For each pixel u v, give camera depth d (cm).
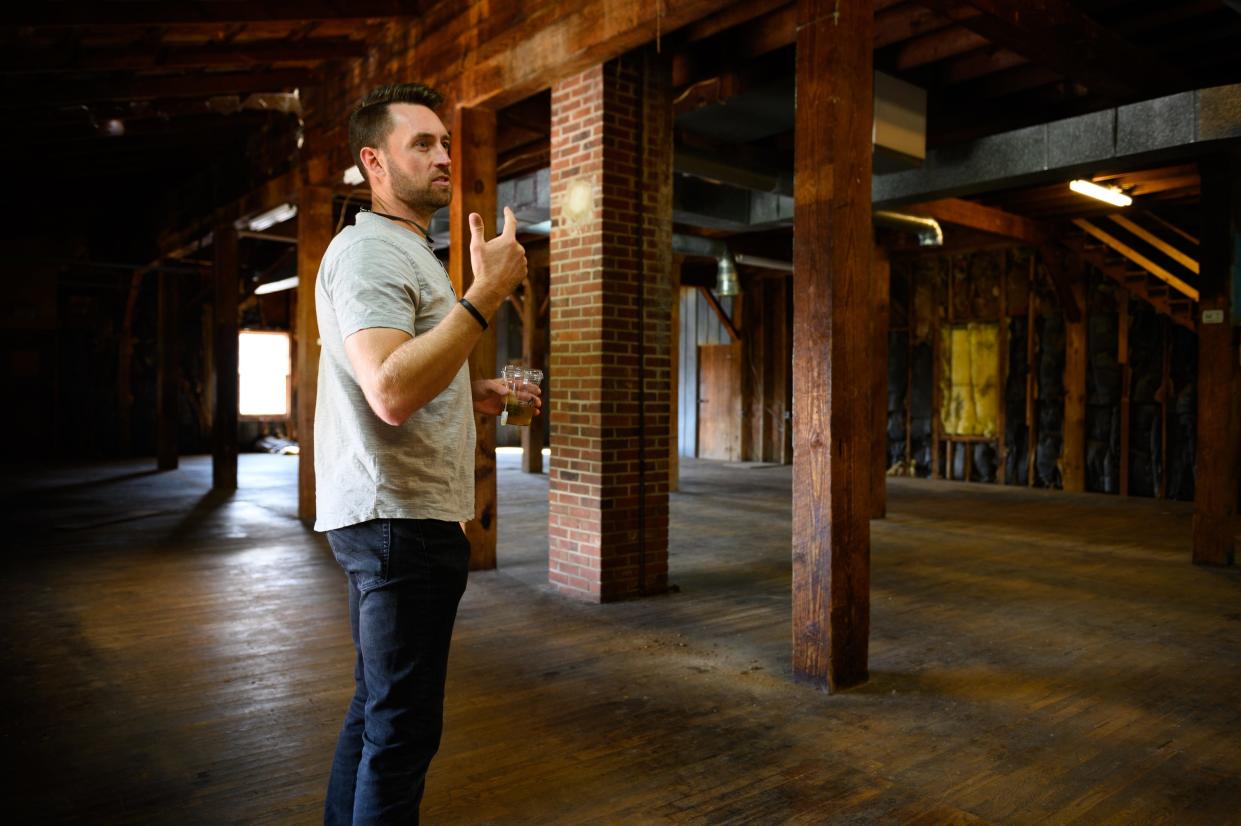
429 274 168
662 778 271
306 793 259
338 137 739
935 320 1260
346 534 163
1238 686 363
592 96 507
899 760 286
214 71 738
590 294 510
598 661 391
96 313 1470
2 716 320
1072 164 630
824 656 352
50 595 511
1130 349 1063
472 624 455
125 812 246
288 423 1686
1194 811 252
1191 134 571
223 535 723
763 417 1474
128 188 1277
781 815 247
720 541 723
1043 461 1141
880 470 862
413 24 639
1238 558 667
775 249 1195
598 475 503
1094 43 479
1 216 1347
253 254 1603
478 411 197
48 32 606
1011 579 577
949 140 711
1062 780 271
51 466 1314
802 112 356
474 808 250
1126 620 471
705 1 411
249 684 357
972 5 397
